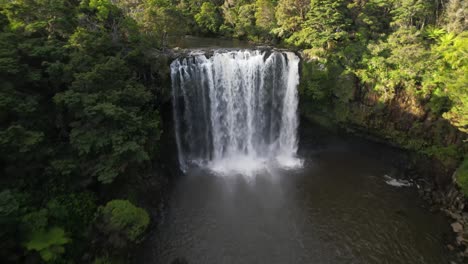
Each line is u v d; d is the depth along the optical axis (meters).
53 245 18.22
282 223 27.86
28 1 28.31
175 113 35.66
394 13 41.91
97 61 26.77
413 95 34.41
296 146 42.06
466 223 27.52
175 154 35.94
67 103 22.41
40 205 21.09
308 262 23.95
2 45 23.17
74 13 32.03
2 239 16.69
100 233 21.42
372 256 24.58
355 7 41.31
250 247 25.27
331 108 39.50
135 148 22.56
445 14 40.56
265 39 53.06
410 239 26.30
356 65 37.75
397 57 35.00
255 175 35.41
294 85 39.66
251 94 38.56
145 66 32.50
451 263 23.95
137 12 38.44
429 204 30.59
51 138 24.12
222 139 38.97
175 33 37.47
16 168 21.17
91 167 22.86
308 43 41.97
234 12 59.03
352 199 31.33
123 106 24.91
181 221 27.89
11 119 22.19
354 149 40.59
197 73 35.34
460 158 31.11
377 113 36.75
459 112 29.66
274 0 53.03
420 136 34.88
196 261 23.95
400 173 35.78
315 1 38.34
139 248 24.67
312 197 31.55
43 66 25.94
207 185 33.25
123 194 25.02
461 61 32.50
